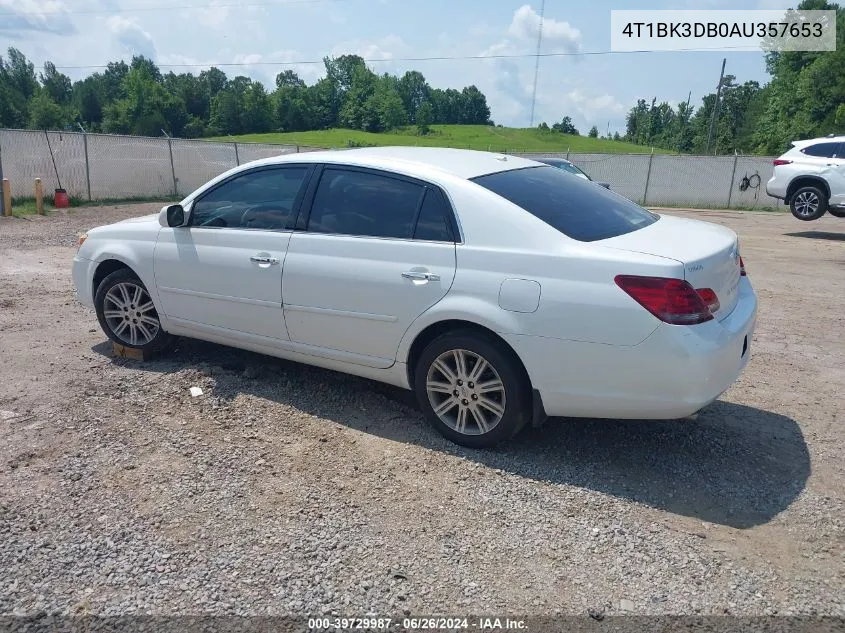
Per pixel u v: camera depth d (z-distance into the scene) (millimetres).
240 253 4922
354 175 4602
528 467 4047
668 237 4082
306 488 3795
